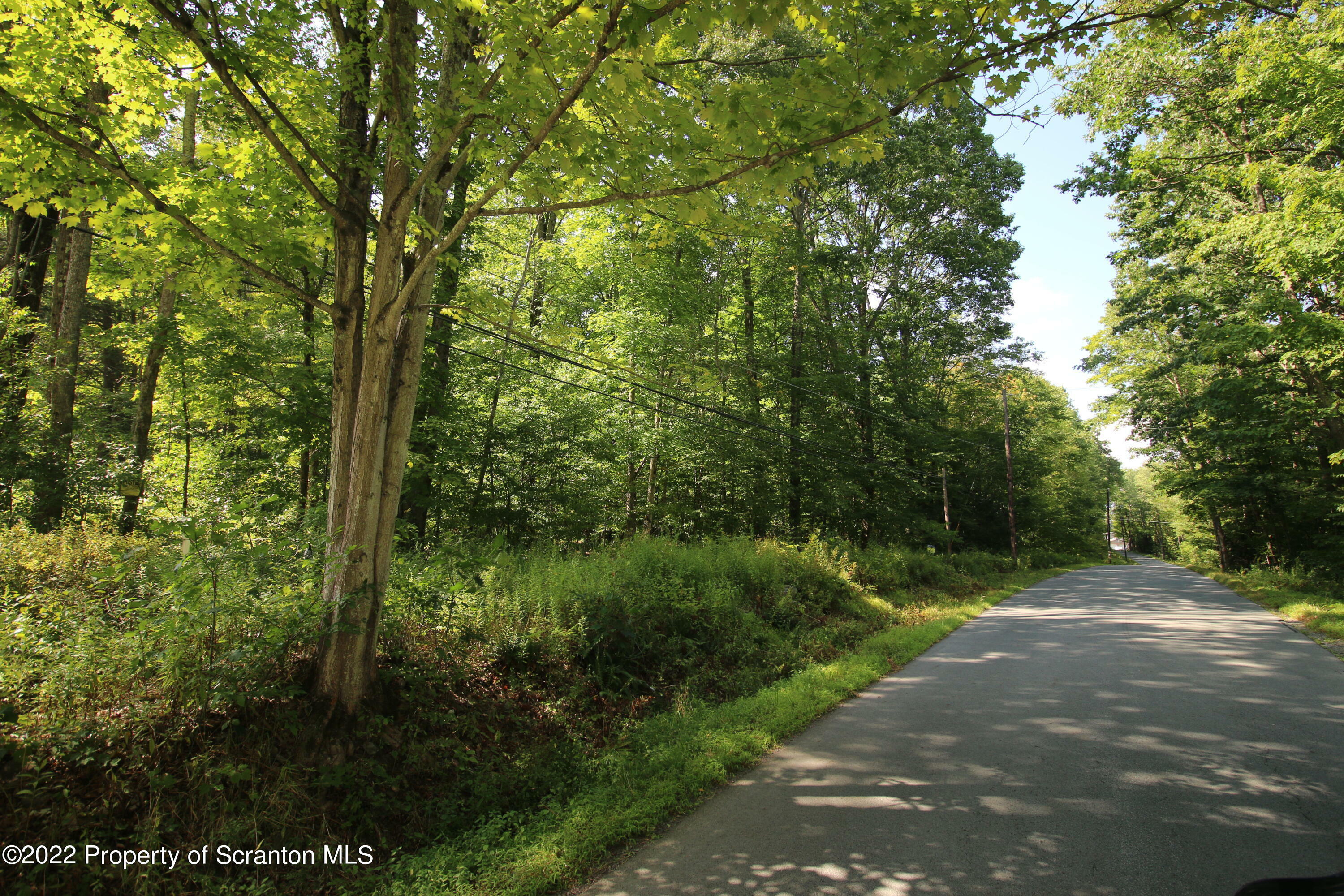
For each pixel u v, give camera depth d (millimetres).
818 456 22484
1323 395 18469
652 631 8953
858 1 3953
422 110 4848
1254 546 28078
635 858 4102
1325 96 13312
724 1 3658
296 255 6016
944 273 27734
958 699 7629
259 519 5578
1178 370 24703
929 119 25344
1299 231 13961
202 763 4188
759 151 4434
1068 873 3627
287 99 5789
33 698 4250
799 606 12953
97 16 4938
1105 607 17078
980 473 36875
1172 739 5836
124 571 4855
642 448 18359
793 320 23656
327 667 5090
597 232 18125
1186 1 3842
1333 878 3416
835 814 4566
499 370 14898
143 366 14555
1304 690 7414
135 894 3479
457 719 5727
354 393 5539
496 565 8703
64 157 4836
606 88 4129
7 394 10180
